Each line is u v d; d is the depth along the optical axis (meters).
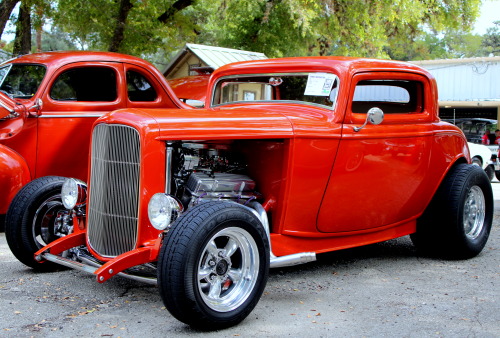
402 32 18.42
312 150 4.14
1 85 6.50
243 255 3.51
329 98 4.41
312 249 4.43
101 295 4.00
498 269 4.94
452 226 5.06
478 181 5.25
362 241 4.79
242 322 3.51
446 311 3.77
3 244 5.65
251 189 4.17
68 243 4.07
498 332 3.39
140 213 3.56
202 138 3.69
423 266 5.02
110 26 13.69
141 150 3.53
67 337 3.22
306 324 3.49
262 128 3.91
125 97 6.70
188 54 17.39
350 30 16.23
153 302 3.87
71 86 6.42
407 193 4.86
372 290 4.24
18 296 3.96
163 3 14.94
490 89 25.23
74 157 6.46
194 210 3.34
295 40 21.53
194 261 3.19
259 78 5.00
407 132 4.70
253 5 17.16
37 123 6.17
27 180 5.99
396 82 4.79
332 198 4.35
